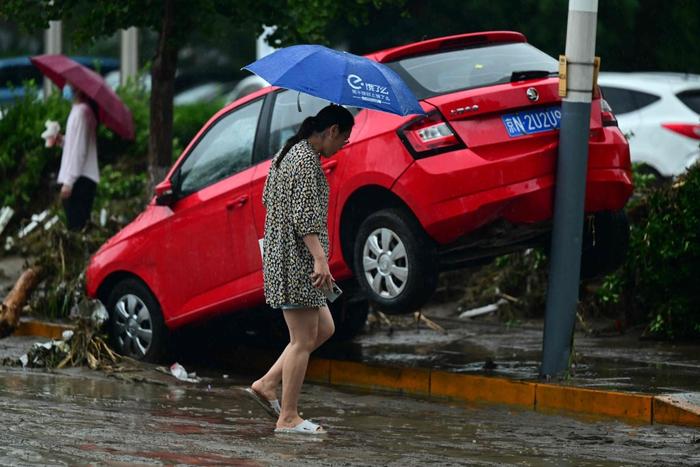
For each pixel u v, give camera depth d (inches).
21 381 757.9
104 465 499.5
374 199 750.5
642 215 971.9
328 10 1007.0
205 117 1603.1
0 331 936.3
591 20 700.7
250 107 815.1
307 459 533.0
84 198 1130.7
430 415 671.8
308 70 619.8
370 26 2112.5
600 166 735.7
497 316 1021.2
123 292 866.1
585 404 677.9
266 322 913.5
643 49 1966.0
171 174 844.0
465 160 690.2
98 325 851.4
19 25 1104.8
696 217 871.7
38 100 1487.5
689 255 876.0
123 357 844.0
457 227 691.4
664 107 1397.6
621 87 1424.7
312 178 598.2
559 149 710.5
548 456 558.6
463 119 698.2
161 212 845.8
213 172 823.7
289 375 613.3
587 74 703.1
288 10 1036.5
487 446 581.3
